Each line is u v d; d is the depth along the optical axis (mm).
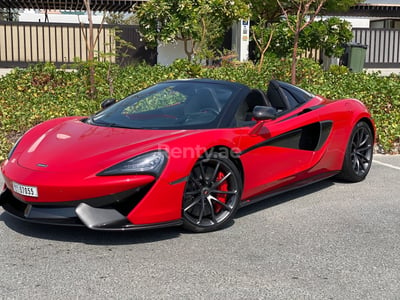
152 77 10945
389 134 8195
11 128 8102
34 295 3266
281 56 14836
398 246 4191
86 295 3271
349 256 3965
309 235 4406
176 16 14328
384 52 18484
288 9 16016
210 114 4723
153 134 4395
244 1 15711
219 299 3232
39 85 10555
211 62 15445
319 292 3350
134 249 4027
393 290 3402
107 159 4043
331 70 12352
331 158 5703
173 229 4488
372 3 19891
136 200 4043
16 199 4457
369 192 5770
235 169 4508
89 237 4258
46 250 3988
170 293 3309
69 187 3904
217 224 4441
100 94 9984
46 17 18172
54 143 4477
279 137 4992
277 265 3770
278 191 5164
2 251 3959
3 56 15148
